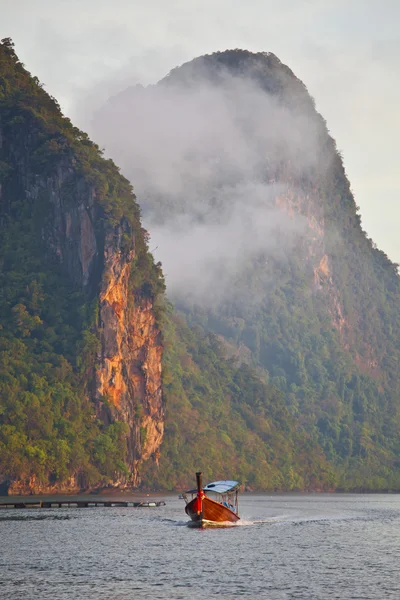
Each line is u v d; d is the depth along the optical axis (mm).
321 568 118562
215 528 169625
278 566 119812
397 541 149000
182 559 125312
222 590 103438
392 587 105438
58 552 131625
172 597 99625
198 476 172000
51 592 101875
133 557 127125
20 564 120562
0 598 98688
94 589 103625
